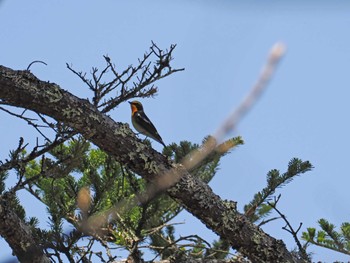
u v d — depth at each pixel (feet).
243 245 34.96
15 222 33.30
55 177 37.40
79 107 33.14
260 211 46.42
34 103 32.42
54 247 37.93
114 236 42.06
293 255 35.45
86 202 33.96
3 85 31.96
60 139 33.96
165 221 46.57
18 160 33.50
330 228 43.09
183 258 39.27
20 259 33.86
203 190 34.55
